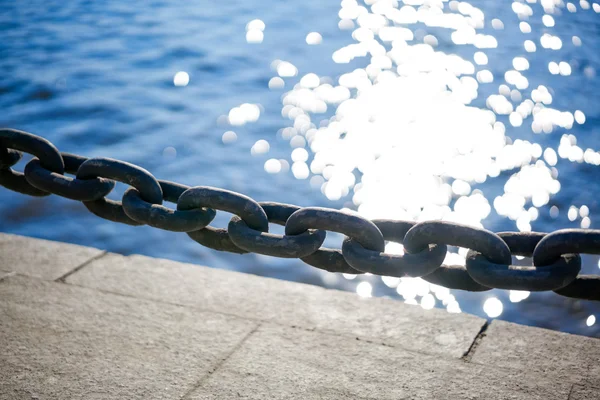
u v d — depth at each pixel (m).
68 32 15.56
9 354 2.22
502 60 15.14
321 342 2.33
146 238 7.99
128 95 12.22
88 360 2.21
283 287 2.66
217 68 13.71
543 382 2.16
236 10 17.41
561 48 16.23
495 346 2.34
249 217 1.88
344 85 13.21
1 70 13.21
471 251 1.76
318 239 1.83
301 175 9.84
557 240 1.67
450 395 2.09
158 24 16.23
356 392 2.09
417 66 14.51
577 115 12.41
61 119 11.27
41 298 2.54
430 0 18.52
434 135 11.30
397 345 2.33
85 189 2.00
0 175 2.19
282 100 12.34
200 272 2.75
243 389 2.09
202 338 2.33
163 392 2.07
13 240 2.94
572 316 6.40
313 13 17.30
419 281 7.00
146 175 1.97
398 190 9.59
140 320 2.43
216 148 10.48
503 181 9.91
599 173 10.24
